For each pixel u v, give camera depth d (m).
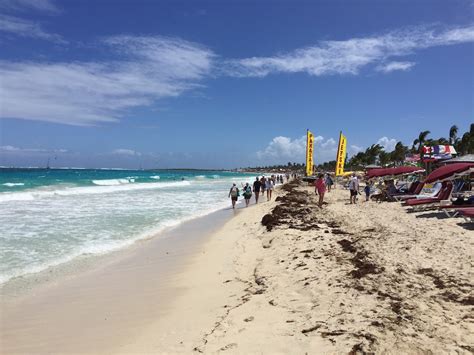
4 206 19.59
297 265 7.79
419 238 9.70
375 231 11.18
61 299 6.61
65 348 4.78
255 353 4.13
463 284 6.05
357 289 5.96
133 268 8.70
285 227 12.56
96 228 13.67
